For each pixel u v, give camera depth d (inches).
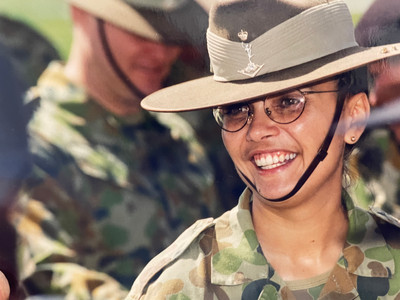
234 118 117.6
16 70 146.2
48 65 149.0
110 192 140.1
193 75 145.2
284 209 118.6
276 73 117.6
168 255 121.8
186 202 149.9
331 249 120.6
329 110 117.2
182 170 151.4
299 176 116.9
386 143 143.5
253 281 118.2
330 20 118.6
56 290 133.5
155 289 119.2
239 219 121.3
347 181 123.4
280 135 116.3
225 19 119.3
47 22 151.1
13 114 140.1
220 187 155.9
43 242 136.3
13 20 151.9
